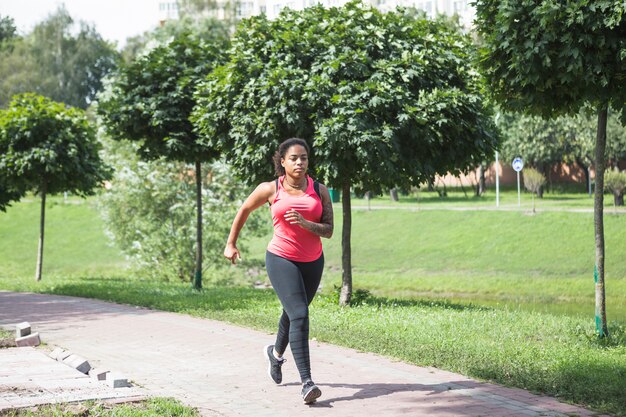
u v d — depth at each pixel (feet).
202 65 54.13
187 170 86.53
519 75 27.35
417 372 22.85
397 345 27.02
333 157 38.88
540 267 98.94
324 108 39.32
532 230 113.19
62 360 25.29
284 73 38.99
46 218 148.87
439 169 42.80
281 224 19.47
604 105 27.68
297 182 19.57
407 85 40.11
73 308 44.80
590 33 25.75
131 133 56.13
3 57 250.16
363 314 38.22
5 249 132.87
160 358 26.35
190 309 41.47
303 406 18.52
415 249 113.29
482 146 41.19
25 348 28.53
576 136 140.97
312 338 29.96
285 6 44.37
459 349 26.13
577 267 97.14
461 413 17.56
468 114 40.55
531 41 26.13
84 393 19.44
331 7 42.75
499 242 110.52
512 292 85.87
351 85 39.06
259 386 21.07
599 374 21.70
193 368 24.16
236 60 42.22
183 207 83.87
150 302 45.91
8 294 56.70
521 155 150.00
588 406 18.22
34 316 40.96
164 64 54.65
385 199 163.84
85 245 132.05
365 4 42.80
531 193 165.99
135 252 85.81
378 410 17.99
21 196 79.36
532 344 27.96
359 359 25.16
